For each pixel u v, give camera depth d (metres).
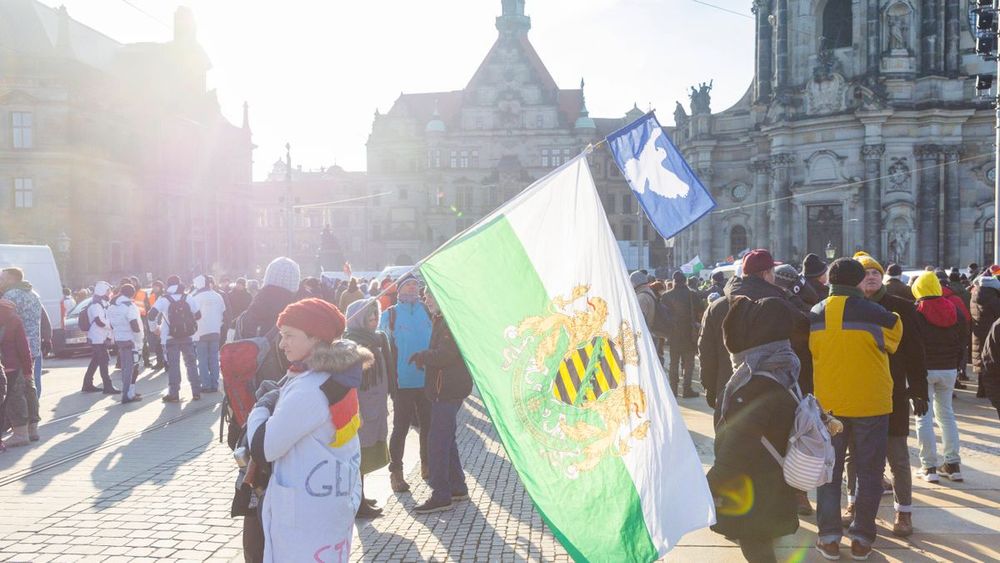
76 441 13.20
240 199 92.06
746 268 7.66
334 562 4.51
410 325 10.41
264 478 4.78
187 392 19.05
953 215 53.16
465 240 5.29
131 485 10.34
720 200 63.34
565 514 4.93
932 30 53.16
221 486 10.30
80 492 10.01
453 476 9.65
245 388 6.60
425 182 100.81
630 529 4.95
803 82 56.81
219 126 87.62
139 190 74.00
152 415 15.71
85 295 32.38
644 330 5.21
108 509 9.27
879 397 7.30
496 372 5.09
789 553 7.58
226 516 8.98
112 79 70.31
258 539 5.94
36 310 14.98
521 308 5.22
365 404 8.80
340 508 4.54
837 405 7.32
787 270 10.20
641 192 8.98
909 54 53.41
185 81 82.25
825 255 55.16
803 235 55.72
